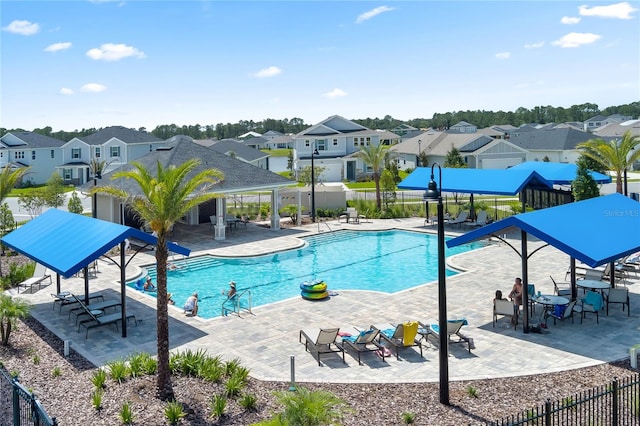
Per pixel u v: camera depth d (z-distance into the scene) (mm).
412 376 14742
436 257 32375
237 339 17859
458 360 15805
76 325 19578
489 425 11875
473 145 78625
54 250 19312
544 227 17375
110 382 14359
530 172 34875
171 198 13492
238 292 25312
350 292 23422
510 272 26375
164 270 13492
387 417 12398
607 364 15188
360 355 16375
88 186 40312
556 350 16359
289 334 18250
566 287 23250
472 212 40375
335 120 80875
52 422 9898
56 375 15023
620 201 21109
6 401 13375
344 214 45500
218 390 13812
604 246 17047
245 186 36594
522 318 19203
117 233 18125
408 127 161000
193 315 20578
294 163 78812
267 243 35219
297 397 10867
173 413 12258
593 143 42062
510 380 14281
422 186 39219
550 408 11367
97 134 87250
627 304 19469
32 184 85938
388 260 31844
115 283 25812
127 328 19188
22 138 88500
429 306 21125
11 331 18938
